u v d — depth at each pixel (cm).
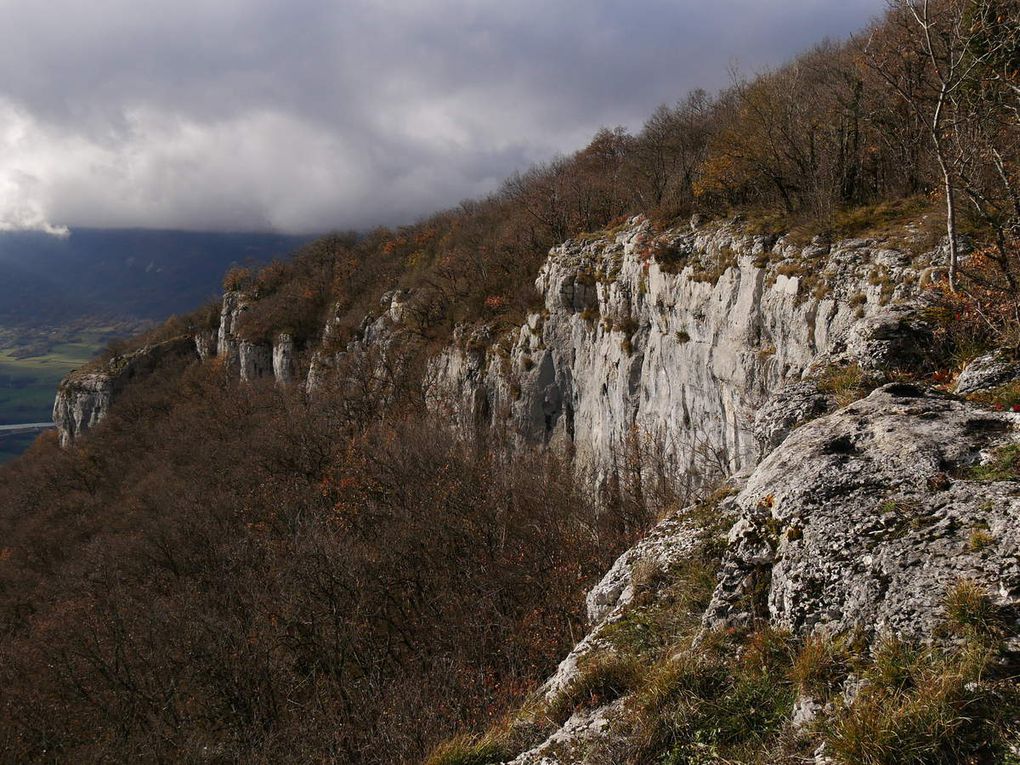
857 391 950
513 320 4428
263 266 10050
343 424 5106
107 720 2531
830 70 3225
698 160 3553
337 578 2742
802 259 2091
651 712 545
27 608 4491
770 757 461
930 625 468
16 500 7350
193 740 2270
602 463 3394
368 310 6812
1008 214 1202
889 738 403
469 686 1884
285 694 2433
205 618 2636
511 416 4041
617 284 3300
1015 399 721
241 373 8400
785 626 563
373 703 2022
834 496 622
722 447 2466
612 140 6316
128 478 6469
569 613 2244
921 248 1694
